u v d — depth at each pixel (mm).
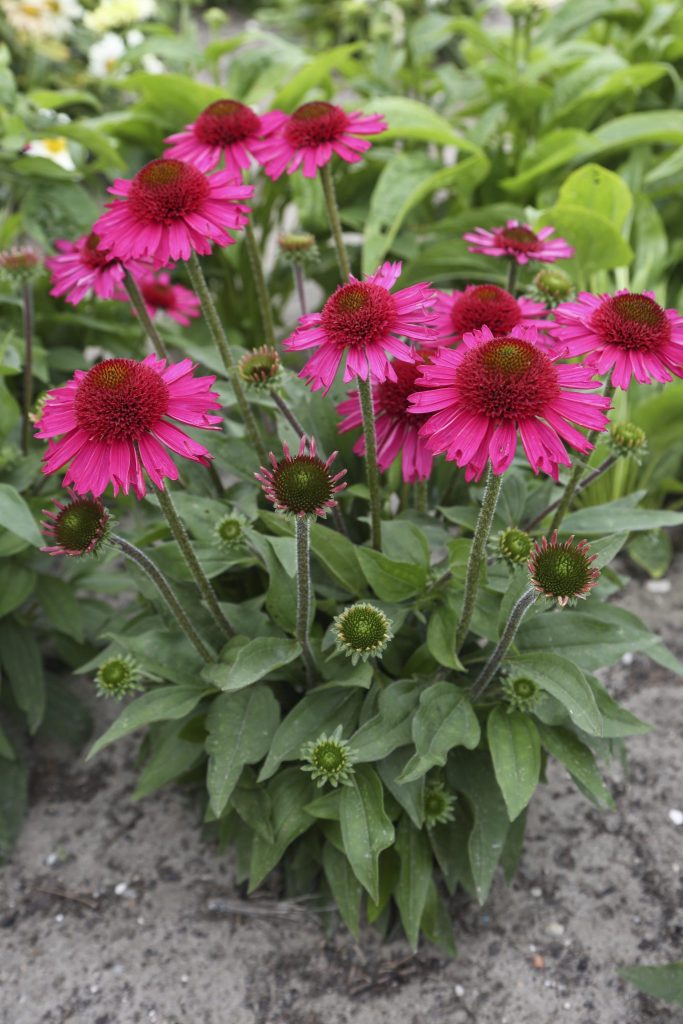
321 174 876
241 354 952
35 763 1021
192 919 910
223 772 786
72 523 702
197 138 873
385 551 824
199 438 878
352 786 797
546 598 683
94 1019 857
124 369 680
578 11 1493
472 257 1229
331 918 899
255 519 850
